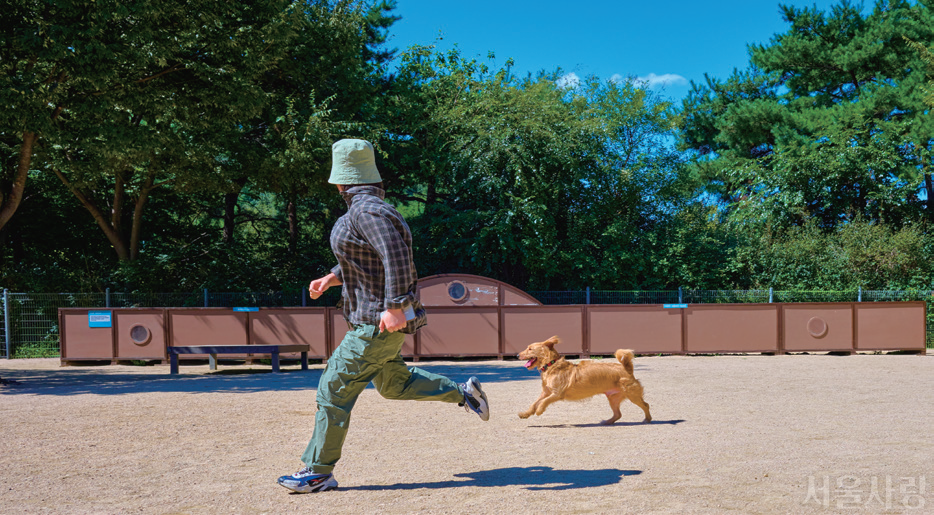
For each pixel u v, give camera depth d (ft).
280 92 68.03
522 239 68.90
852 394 28.40
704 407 24.76
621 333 51.67
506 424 21.39
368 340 12.10
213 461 15.85
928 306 61.31
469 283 51.29
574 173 73.26
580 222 72.79
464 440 18.42
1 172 63.98
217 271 69.82
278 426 21.17
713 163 99.81
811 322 52.39
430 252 74.18
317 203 94.22
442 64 87.56
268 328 50.37
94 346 50.52
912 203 79.41
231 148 63.77
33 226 76.13
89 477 14.26
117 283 66.39
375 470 14.56
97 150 44.65
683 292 63.62
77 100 41.83
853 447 16.47
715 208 90.68
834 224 78.28
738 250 70.95
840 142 77.41
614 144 76.95
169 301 61.36
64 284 65.51
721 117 102.83
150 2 40.19
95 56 37.63
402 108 78.79
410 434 19.44
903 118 83.97
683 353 51.72
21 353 57.98
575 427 20.63
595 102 79.77
